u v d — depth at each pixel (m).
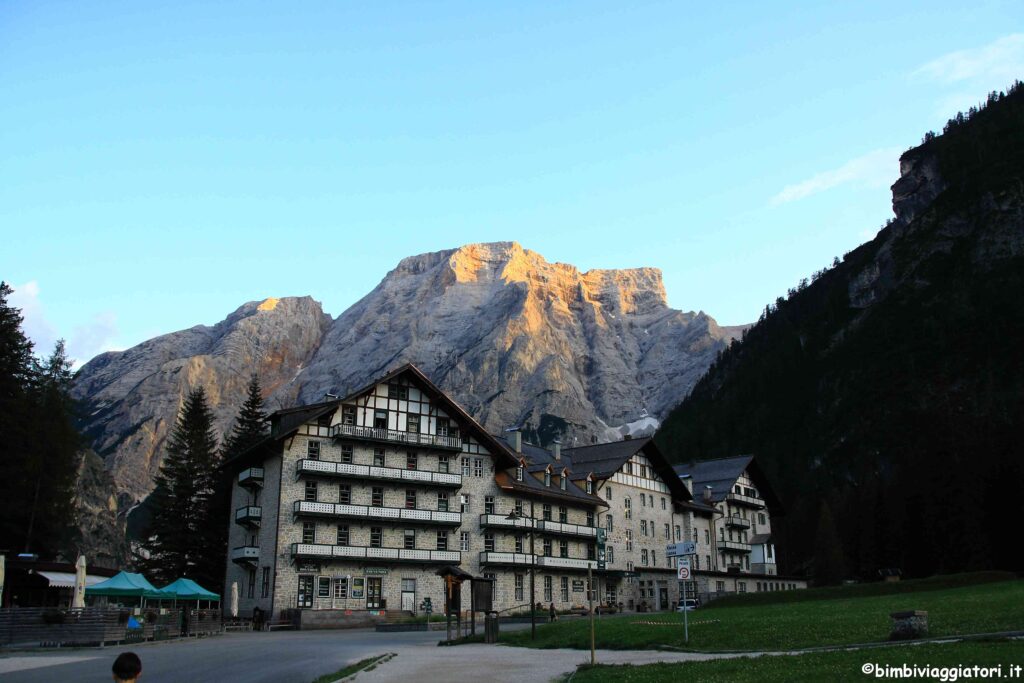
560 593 101.94
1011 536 106.44
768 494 149.50
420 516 88.06
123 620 54.06
